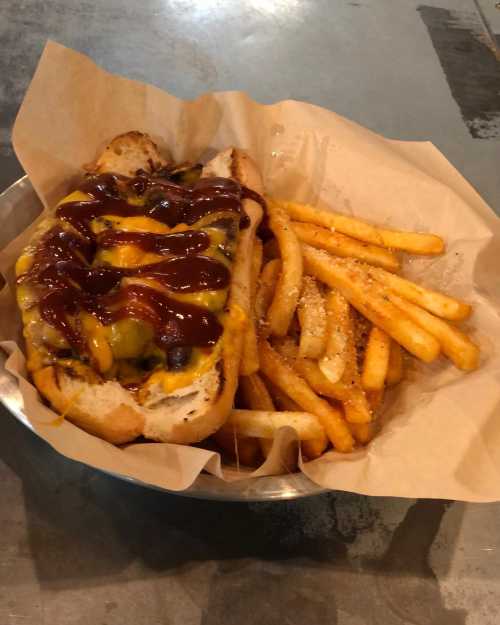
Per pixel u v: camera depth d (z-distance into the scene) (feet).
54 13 1.54
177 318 0.79
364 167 1.08
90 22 1.54
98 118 1.05
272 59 1.57
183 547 0.83
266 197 1.04
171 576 0.80
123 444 0.81
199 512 0.86
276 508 0.87
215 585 0.80
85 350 0.80
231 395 0.80
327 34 1.67
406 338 0.90
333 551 0.84
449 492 0.76
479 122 1.51
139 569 0.80
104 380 0.80
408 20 1.75
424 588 0.83
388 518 0.88
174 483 0.73
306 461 0.82
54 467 0.87
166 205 0.90
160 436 0.80
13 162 1.23
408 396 0.93
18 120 0.97
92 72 1.02
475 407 0.83
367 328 0.99
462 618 0.81
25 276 0.85
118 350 0.79
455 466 0.78
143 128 1.09
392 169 1.06
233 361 0.81
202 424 0.78
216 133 1.11
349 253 1.00
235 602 0.79
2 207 0.97
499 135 1.49
